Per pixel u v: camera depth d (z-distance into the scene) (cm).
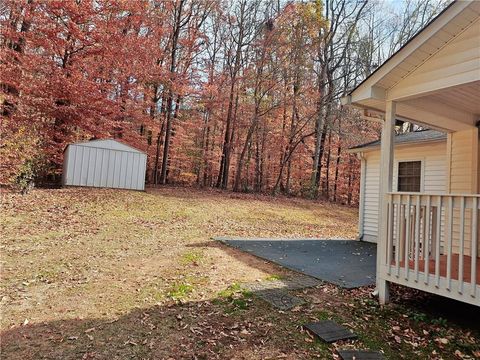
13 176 982
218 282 464
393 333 338
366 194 941
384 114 489
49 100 1155
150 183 1780
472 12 345
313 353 289
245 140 1994
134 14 1388
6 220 707
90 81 1251
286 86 1805
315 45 1812
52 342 288
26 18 1146
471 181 580
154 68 1507
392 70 413
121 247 618
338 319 362
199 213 1062
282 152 1969
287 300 409
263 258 618
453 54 371
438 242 370
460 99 462
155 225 834
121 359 267
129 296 399
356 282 499
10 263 489
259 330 328
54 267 487
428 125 567
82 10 1198
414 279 393
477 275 381
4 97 1065
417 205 396
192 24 1803
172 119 1809
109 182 1224
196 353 281
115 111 1359
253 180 2138
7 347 277
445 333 342
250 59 1794
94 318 338
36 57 1156
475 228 335
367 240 924
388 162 436
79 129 1298
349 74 2000
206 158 2064
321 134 1989
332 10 1984
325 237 990
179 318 346
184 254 596
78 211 855
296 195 1945
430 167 779
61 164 1230
